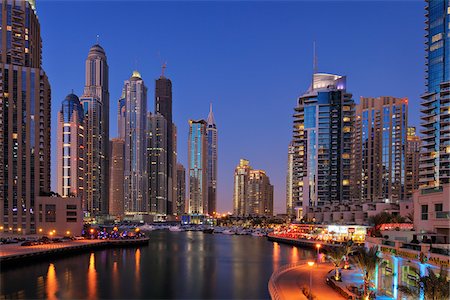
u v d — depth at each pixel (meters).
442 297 42.44
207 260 147.25
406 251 56.75
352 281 76.00
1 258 118.06
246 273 116.44
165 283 100.12
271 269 124.31
